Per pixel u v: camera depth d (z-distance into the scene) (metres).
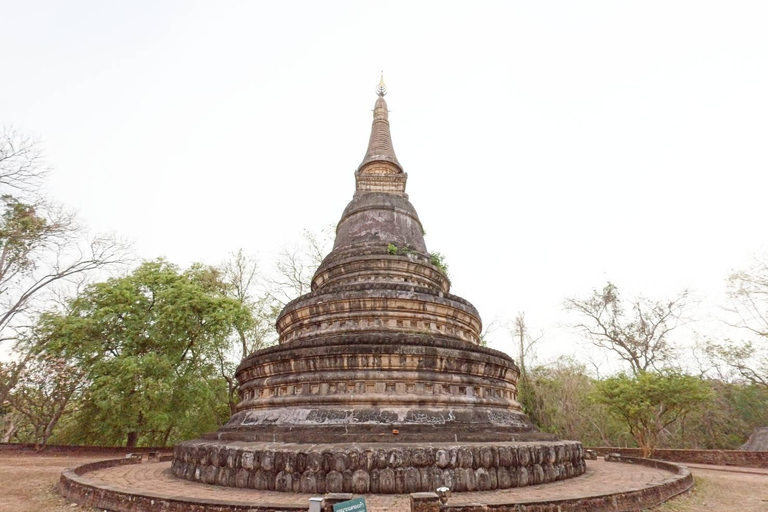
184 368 34.47
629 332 44.19
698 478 18.52
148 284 34.28
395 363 17.00
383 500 11.66
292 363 17.84
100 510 11.93
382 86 36.69
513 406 19.48
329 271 24.89
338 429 15.05
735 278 35.91
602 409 41.84
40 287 31.20
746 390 40.81
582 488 13.53
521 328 48.69
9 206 28.55
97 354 31.20
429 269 24.78
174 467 16.89
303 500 11.41
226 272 44.28
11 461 25.36
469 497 11.81
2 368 30.22
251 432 15.90
